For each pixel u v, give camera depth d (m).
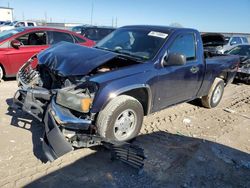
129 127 3.96
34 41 7.76
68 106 3.39
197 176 3.47
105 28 13.74
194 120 5.48
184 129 4.94
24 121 4.61
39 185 3.02
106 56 3.85
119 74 3.71
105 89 3.48
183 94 5.02
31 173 3.22
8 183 3.01
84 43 8.55
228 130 5.12
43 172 3.26
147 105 4.23
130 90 3.83
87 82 3.43
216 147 4.32
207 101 6.16
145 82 3.94
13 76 7.45
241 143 4.60
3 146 3.77
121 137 3.88
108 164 3.55
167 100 4.64
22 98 4.20
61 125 3.30
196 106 6.45
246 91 8.85
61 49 4.35
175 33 4.62
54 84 4.00
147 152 3.92
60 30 8.20
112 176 3.30
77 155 3.70
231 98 7.73
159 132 4.67
